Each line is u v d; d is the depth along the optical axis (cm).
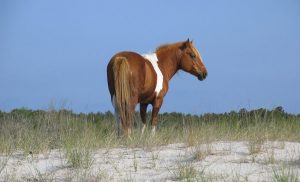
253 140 1140
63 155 1036
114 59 1263
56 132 1252
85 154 977
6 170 919
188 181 783
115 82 1241
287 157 960
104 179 845
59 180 860
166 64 1446
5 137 1232
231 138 1216
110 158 995
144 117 1425
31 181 860
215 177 824
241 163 928
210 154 1009
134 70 1269
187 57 1488
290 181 763
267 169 872
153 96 1378
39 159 1020
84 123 1372
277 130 1252
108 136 1185
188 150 1057
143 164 944
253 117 1551
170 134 1242
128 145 1138
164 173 873
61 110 1395
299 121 1411
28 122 1416
